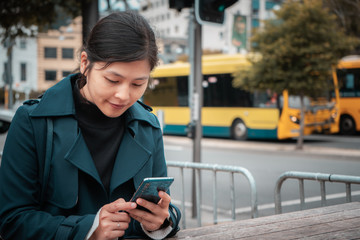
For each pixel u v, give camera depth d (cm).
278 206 306
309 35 1188
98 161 132
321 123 1492
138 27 116
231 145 1492
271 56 1200
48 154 126
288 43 1182
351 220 161
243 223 157
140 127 139
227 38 4606
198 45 595
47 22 470
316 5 1191
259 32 1270
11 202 124
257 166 1024
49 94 130
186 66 1733
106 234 117
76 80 136
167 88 1788
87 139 131
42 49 4869
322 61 1184
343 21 1342
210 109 1650
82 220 120
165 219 135
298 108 1464
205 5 505
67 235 117
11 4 451
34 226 119
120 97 116
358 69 1680
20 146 126
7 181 125
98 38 116
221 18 519
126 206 119
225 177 883
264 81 1248
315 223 156
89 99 130
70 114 128
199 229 149
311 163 1060
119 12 121
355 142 1534
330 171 934
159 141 147
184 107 1733
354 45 1212
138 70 115
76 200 125
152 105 1822
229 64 1605
